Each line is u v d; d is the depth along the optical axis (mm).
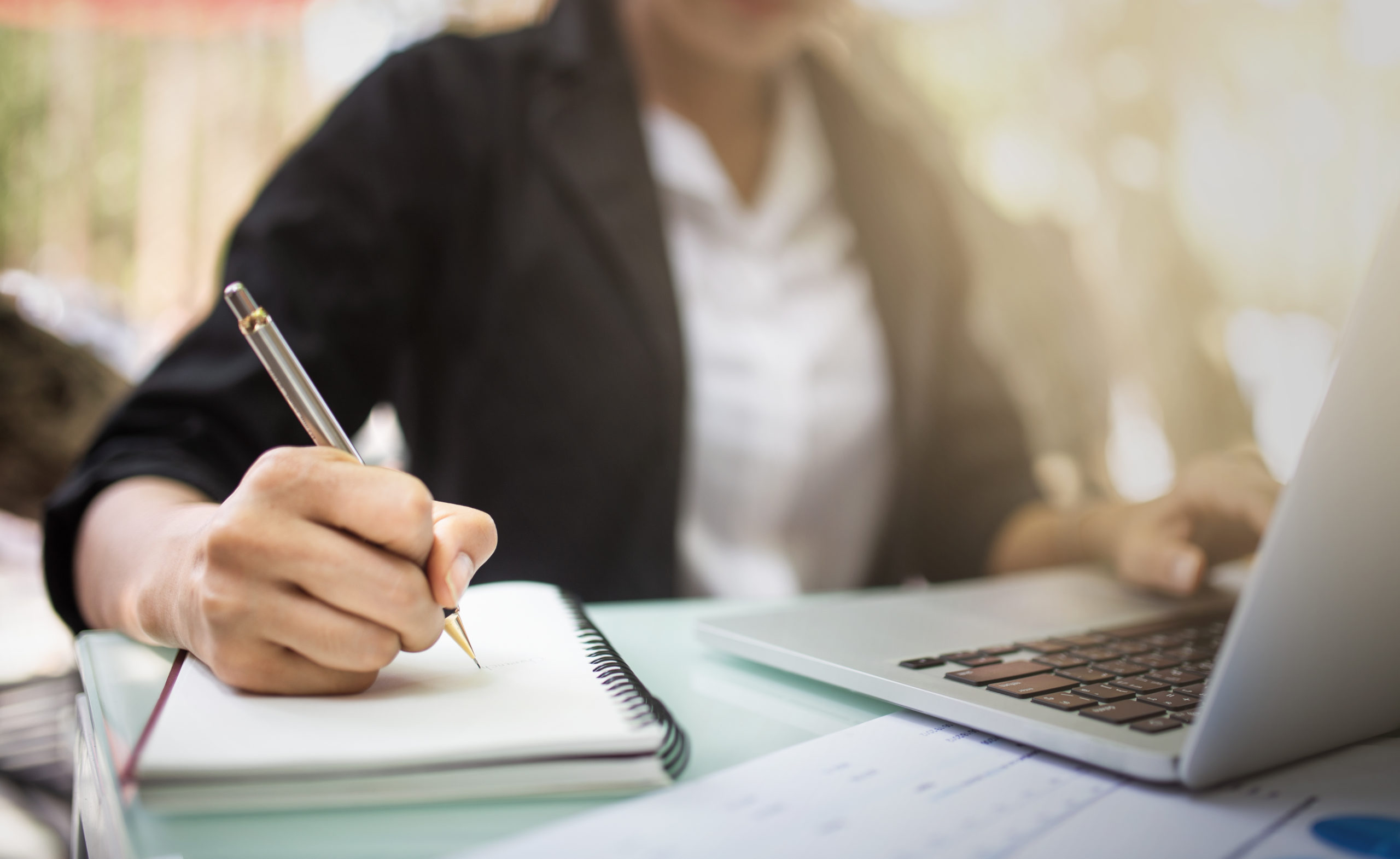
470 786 249
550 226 995
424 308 981
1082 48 1733
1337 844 225
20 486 956
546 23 1102
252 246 860
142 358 1042
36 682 927
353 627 286
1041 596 575
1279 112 1918
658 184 1095
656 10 1134
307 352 828
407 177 954
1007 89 1655
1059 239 1704
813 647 398
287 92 1109
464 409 977
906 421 1166
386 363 948
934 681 341
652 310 996
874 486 1155
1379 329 221
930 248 1256
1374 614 259
